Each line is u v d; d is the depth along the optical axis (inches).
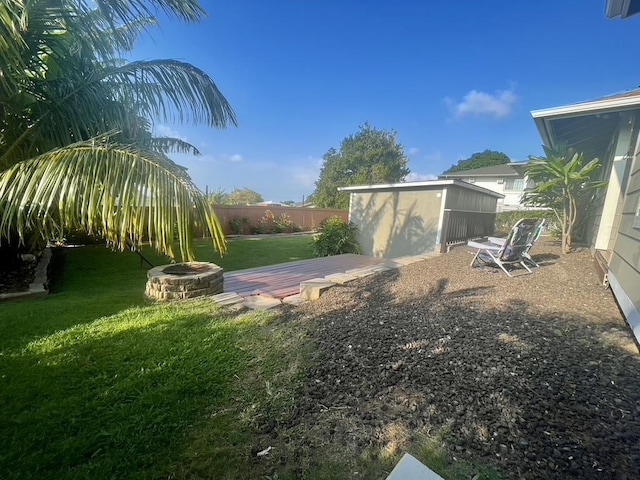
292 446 52.5
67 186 75.5
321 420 58.6
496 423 53.5
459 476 43.9
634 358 70.6
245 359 83.6
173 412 61.6
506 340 82.3
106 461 50.0
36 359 82.8
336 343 90.0
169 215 76.4
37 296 159.9
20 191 78.7
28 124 128.7
